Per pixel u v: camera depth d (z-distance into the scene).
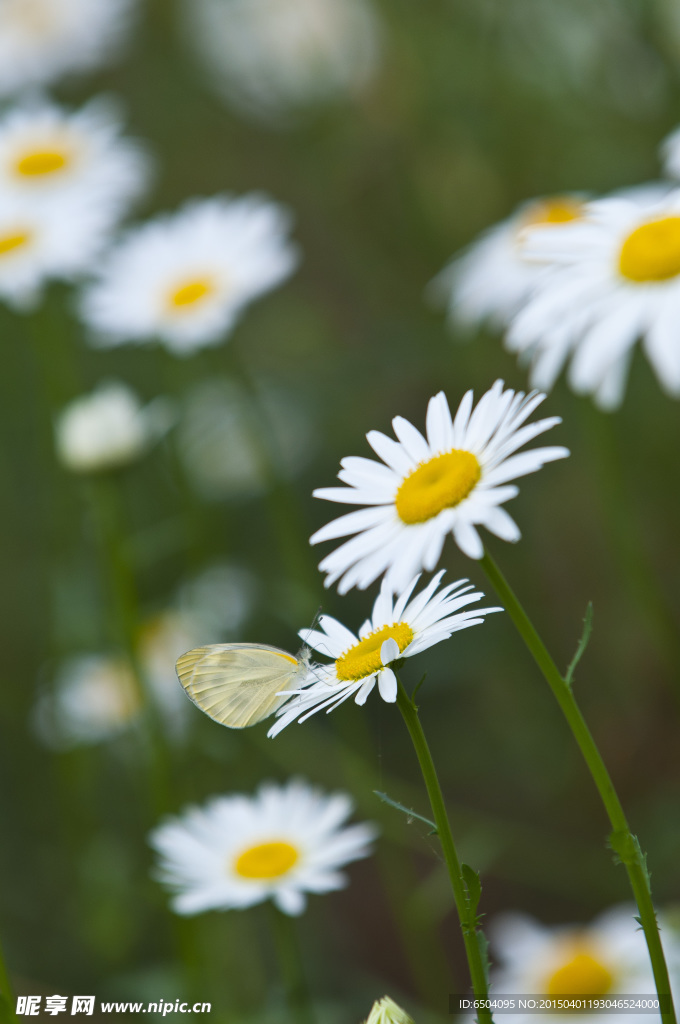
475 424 0.65
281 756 0.98
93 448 0.90
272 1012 0.85
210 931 0.91
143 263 1.04
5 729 1.16
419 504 0.65
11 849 1.12
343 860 0.78
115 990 0.88
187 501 1.01
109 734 1.02
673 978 0.79
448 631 0.64
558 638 1.21
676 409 1.18
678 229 0.79
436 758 1.20
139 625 0.90
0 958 0.66
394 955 1.10
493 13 1.18
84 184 1.08
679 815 1.00
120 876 0.96
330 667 0.66
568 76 1.18
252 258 1.02
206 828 0.80
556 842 1.05
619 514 0.93
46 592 1.10
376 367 1.26
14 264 1.03
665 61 1.13
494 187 1.23
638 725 1.18
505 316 0.98
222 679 0.71
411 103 1.24
